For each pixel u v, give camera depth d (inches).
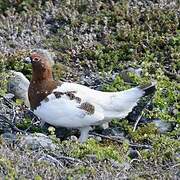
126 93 524.4
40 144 479.5
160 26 698.8
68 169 447.5
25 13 749.9
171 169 465.1
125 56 664.4
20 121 541.3
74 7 751.1
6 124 527.2
